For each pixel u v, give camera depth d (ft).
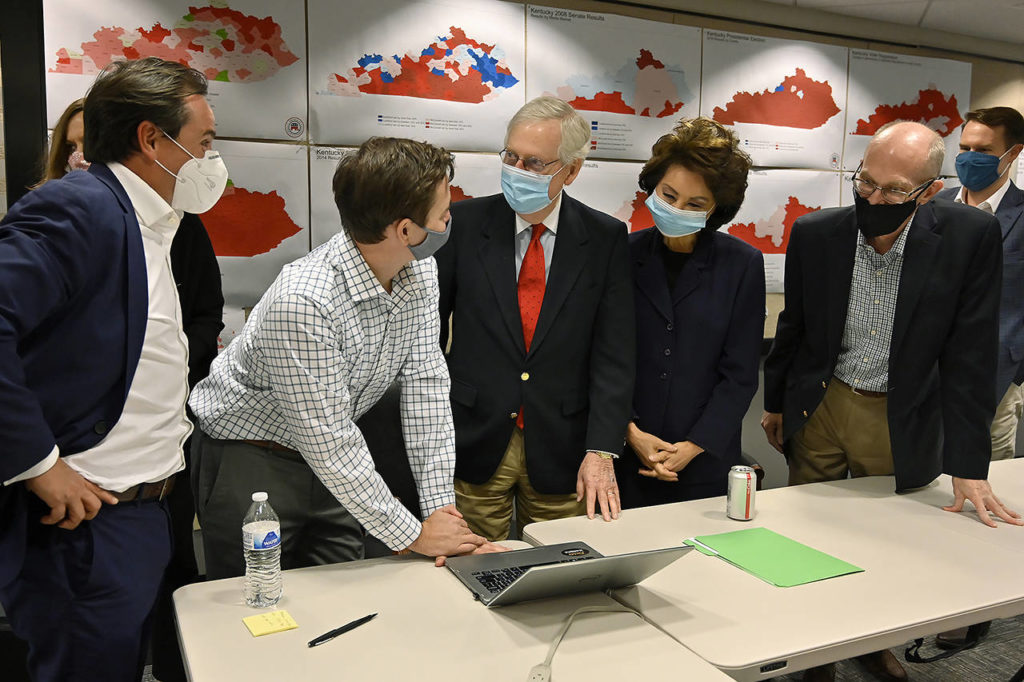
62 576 4.16
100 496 4.19
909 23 12.39
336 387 4.53
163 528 4.74
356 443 4.66
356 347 4.75
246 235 8.87
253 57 8.63
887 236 6.42
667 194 6.24
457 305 6.43
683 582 4.66
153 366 4.48
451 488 5.32
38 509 4.11
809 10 11.67
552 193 6.00
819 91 11.96
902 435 6.47
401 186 4.17
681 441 6.71
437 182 4.30
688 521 5.78
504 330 6.29
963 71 13.09
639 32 10.57
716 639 3.92
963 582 4.67
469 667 3.61
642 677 3.54
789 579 4.66
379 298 4.76
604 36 10.37
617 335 6.42
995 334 6.15
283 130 8.87
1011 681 6.56
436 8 9.39
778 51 11.55
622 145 10.68
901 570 4.84
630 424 6.74
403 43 9.29
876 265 6.57
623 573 4.25
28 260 3.70
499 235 6.39
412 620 4.10
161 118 4.27
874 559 5.02
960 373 6.21
